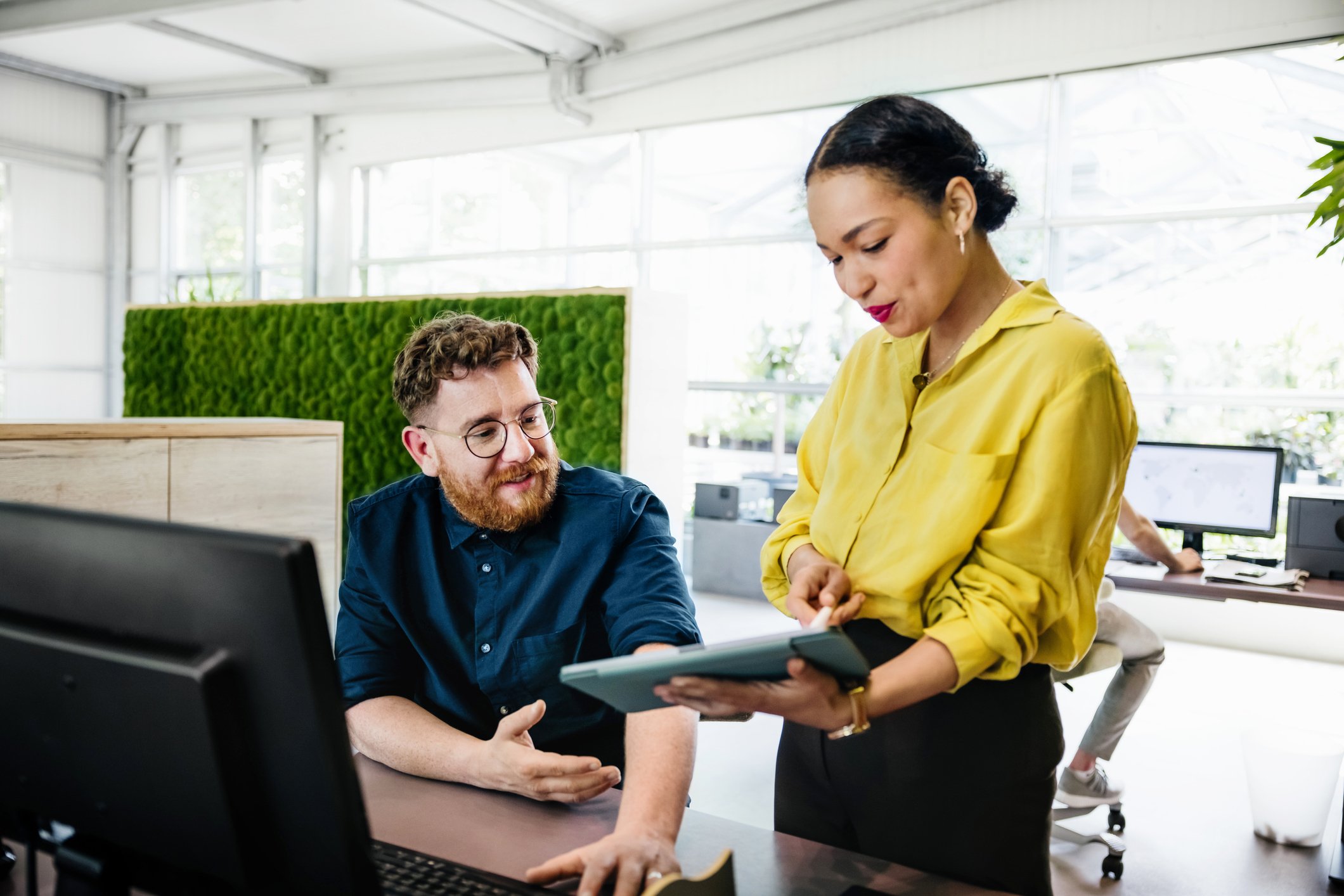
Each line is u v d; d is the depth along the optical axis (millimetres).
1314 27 5258
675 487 5363
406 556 1367
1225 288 5996
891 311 1074
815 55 6926
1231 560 3594
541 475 1291
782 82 7090
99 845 757
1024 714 1143
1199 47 5590
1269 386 5898
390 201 9398
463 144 8773
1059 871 2766
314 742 634
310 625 619
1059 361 1046
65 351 10492
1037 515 1032
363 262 9438
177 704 646
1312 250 5738
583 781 1119
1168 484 3764
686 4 7066
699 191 7961
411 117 9023
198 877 729
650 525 1359
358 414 6047
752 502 6867
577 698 1350
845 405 1263
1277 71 5816
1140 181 6270
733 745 3812
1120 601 5773
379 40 8383
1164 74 6113
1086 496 1045
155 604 658
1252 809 3039
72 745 703
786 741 1321
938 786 1161
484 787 1172
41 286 10258
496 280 8930
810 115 7441
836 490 1220
